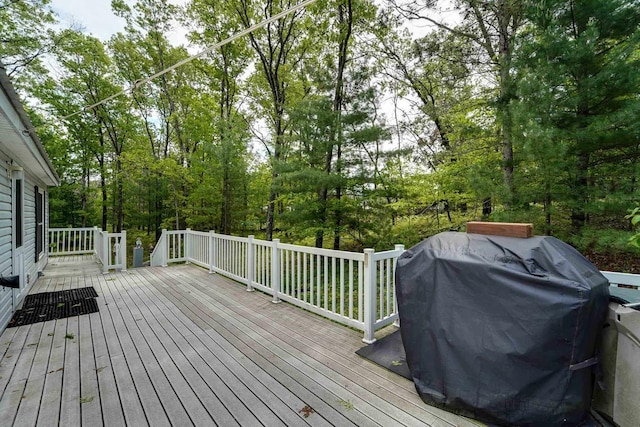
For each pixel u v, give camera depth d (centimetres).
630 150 445
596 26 406
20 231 427
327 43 927
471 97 689
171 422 174
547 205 456
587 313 144
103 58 1241
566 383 147
